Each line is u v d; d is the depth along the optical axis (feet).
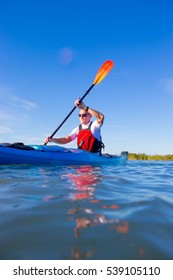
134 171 13.87
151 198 5.93
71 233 3.50
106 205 5.06
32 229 3.65
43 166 13.17
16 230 3.61
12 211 4.56
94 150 17.34
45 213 4.44
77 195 5.97
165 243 3.23
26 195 5.93
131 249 3.05
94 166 14.76
